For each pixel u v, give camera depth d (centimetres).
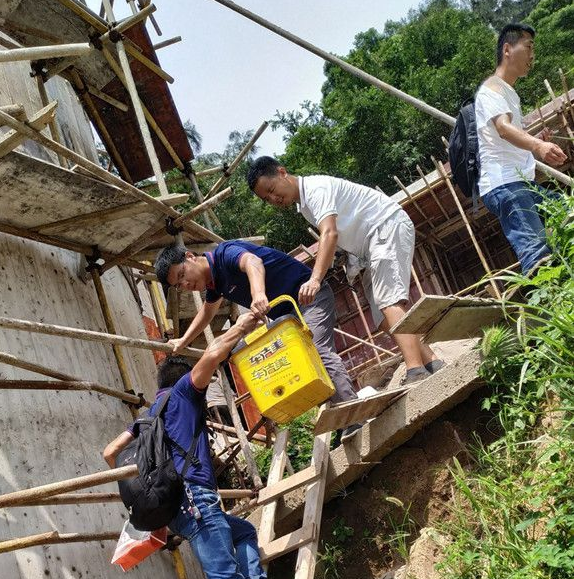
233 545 437
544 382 376
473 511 433
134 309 781
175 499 409
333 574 519
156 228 608
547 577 330
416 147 2964
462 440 496
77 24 711
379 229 495
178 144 892
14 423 455
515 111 512
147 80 807
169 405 434
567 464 361
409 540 495
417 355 491
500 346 437
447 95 3009
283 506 544
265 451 878
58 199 528
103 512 505
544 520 376
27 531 414
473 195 515
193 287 470
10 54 419
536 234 482
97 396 573
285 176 489
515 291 434
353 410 453
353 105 3012
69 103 842
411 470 511
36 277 569
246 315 426
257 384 417
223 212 3048
